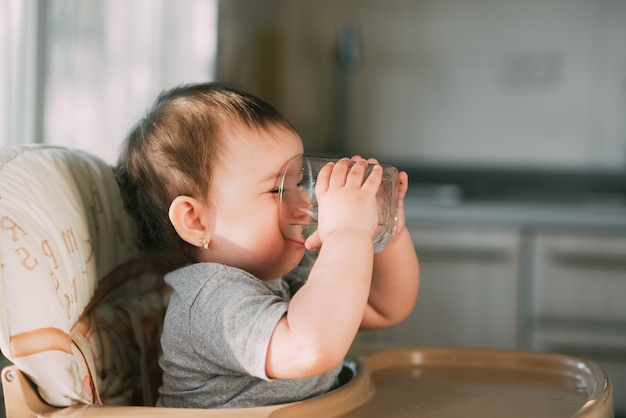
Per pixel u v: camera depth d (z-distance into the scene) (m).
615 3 3.08
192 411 0.72
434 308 2.56
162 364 0.86
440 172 3.18
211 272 0.81
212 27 2.23
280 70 3.12
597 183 3.12
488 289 2.54
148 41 2.01
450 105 3.17
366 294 0.75
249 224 0.85
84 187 0.91
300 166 0.84
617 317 2.51
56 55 1.54
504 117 3.15
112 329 0.90
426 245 2.56
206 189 0.86
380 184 0.83
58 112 1.54
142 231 0.94
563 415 0.84
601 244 2.51
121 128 1.79
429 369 1.03
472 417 0.82
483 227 2.54
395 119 3.20
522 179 3.14
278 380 0.84
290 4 3.19
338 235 0.77
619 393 2.50
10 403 0.73
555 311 2.53
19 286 0.72
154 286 1.05
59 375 0.73
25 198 0.79
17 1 1.38
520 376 1.00
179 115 0.89
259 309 0.76
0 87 1.37
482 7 3.13
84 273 0.85
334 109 3.20
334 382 0.93
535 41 3.12
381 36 3.18
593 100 3.11
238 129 0.86
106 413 0.72
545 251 2.53
